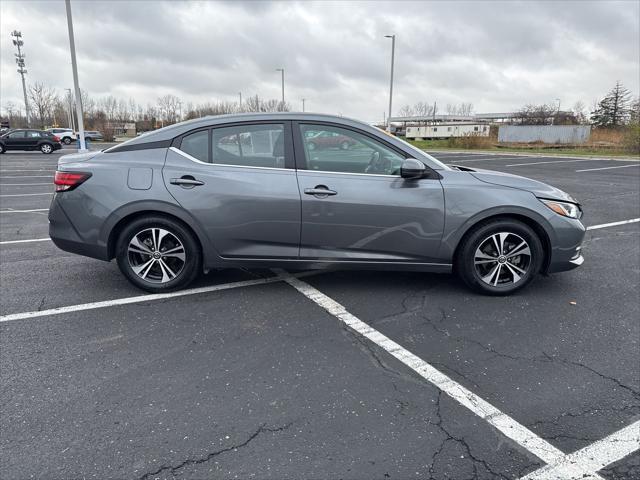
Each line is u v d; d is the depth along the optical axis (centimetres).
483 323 361
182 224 399
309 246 395
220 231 392
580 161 2192
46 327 350
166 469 211
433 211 388
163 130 403
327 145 392
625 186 1195
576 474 210
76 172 394
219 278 456
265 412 251
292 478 206
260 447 225
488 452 223
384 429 238
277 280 451
